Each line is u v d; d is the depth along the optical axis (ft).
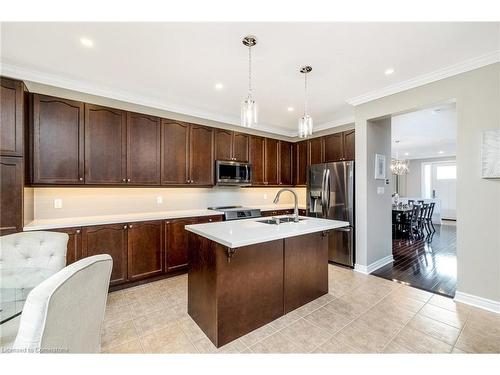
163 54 7.31
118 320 7.13
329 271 11.31
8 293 4.64
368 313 7.45
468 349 5.71
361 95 10.62
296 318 7.19
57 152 8.54
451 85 8.27
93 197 10.16
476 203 7.75
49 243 5.51
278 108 12.34
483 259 7.64
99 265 3.66
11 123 7.35
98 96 9.71
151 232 9.98
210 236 6.07
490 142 7.39
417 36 6.42
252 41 6.63
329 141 14.53
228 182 13.11
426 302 8.14
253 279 6.61
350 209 11.74
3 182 7.21
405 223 19.29
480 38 6.52
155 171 10.89
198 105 11.93
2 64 7.70
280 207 15.29
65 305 2.97
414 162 32.48
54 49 7.00
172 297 8.65
